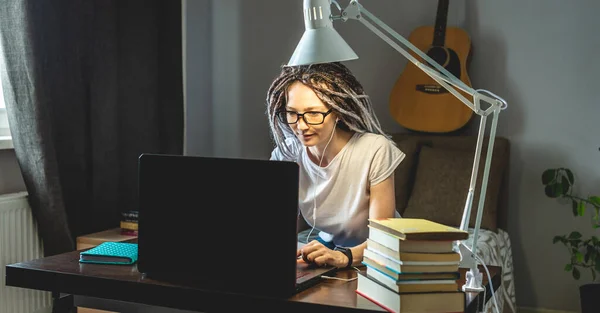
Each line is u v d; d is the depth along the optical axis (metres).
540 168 4.01
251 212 1.70
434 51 4.01
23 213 3.17
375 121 2.19
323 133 2.03
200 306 1.72
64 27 3.30
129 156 3.75
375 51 4.29
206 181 1.75
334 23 4.36
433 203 3.78
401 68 4.24
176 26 4.02
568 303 3.98
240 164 1.71
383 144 2.10
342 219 2.18
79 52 3.38
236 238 1.72
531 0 3.99
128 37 3.72
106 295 1.80
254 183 1.70
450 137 3.99
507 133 4.06
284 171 1.67
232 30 4.53
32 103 3.08
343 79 2.05
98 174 3.48
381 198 2.08
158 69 3.97
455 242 1.85
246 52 4.52
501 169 3.87
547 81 3.98
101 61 3.47
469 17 4.11
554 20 3.96
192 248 1.77
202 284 1.75
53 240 3.21
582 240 3.89
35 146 3.10
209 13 4.56
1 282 3.04
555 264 4.00
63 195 3.31
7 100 3.12
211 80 4.59
